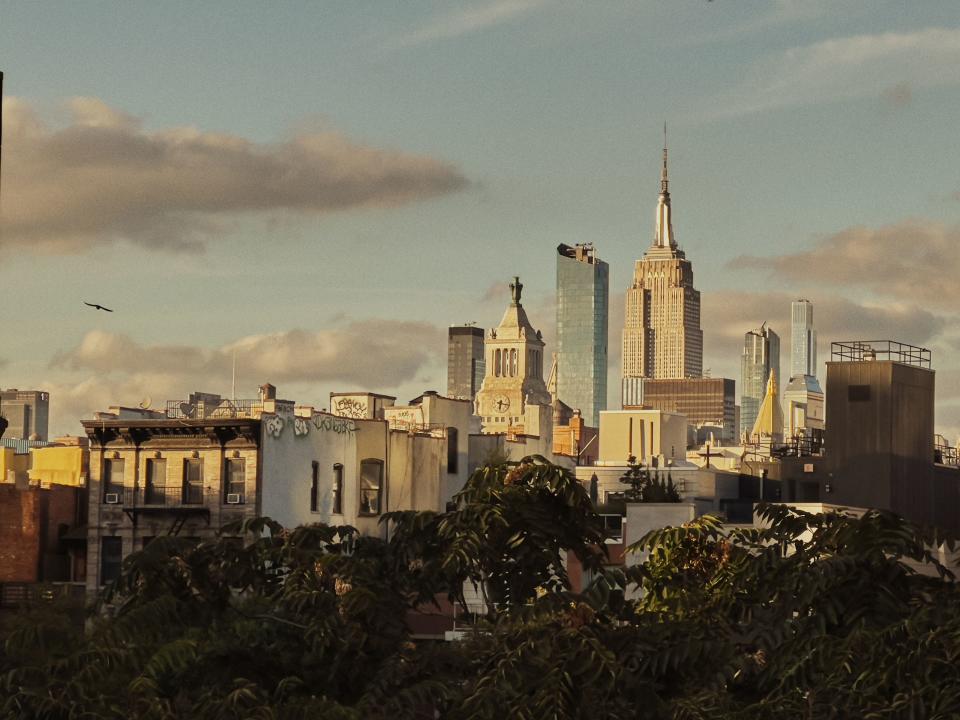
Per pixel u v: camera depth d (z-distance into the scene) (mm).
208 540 37438
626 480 122438
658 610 35312
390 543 36656
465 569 34594
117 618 35219
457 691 33281
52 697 33031
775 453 122500
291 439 106688
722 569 35250
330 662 35125
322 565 35594
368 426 114000
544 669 31547
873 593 31656
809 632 31297
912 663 29234
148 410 115125
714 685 31375
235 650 35438
